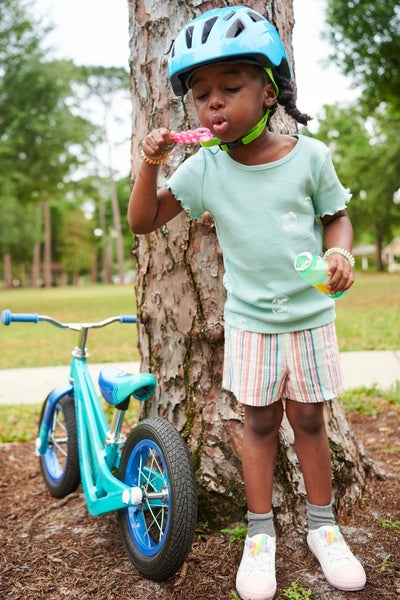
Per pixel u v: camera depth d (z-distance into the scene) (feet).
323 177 6.36
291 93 6.40
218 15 5.94
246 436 6.97
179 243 8.14
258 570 6.52
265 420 6.85
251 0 8.00
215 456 7.98
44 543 8.16
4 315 8.62
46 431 10.19
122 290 115.55
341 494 8.27
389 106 82.64
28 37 63.93
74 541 8.17
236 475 7.88
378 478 9.25
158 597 6.67
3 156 66.18
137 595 6.73
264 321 6.50
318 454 6.94
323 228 6.81
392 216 123.85
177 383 8.34
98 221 229.04
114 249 263.90
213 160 6.56
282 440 7.97
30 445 13.52
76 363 9.21
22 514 9.31
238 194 6.37
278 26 8.25
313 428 6.88
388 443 11.83
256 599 6.35
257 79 5.93
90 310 52.75
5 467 11.87
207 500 7.90
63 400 10.00
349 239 6.38
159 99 8.20
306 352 6.50
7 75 64.08
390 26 54.80
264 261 6.37
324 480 7.01
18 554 7.84
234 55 5.63
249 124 5.97
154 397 8.61
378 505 8.45
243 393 6.64
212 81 5.88
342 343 24.77
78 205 222.28
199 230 8.03
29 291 135.74
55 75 65.98
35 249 206.49
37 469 11.71
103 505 7.57
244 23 5.77
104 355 24.93
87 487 8.05
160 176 8.16
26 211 172.35
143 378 7.44
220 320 8.05
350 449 8.70
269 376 6.57
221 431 8.02
